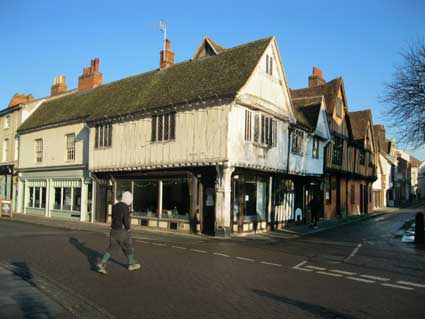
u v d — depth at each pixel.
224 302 6.48
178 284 7.63
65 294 6.78
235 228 17.27
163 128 18.28
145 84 21.59
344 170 30.30
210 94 16.30
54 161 26.67
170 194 18.70
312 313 6.02
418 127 17.58
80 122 24.64
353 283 8.09
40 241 13.59
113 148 20.75
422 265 10.41
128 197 8.86
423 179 85.56
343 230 20.73
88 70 29.09
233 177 17.03
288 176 22.11
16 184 31.06
